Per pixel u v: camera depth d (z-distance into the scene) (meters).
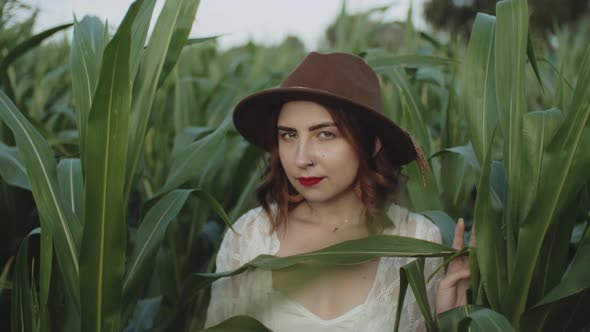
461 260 1.21
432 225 1.38
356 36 2.37
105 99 0.84
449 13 13.23
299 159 1.17
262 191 1.36
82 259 0.91
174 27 1.07
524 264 1.00
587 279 0.99
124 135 0.87
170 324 1.35
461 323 0.94
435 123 2.47
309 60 1.23
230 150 1.94
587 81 0.95
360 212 1.35
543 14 13.20
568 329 1.11
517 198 1.06
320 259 1.00
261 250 1.33
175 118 2.12
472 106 1.15
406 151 1.30
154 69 1.04
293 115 1.18
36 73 2.62
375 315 1.24
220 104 2.42
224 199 1.89
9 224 1.64
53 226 0.97
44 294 1.00
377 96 1.28
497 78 1.07
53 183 1.00
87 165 0.86
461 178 1.77
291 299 1.26
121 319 1.06
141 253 1.09
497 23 1.07
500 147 2.21
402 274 1.01
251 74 3.00
